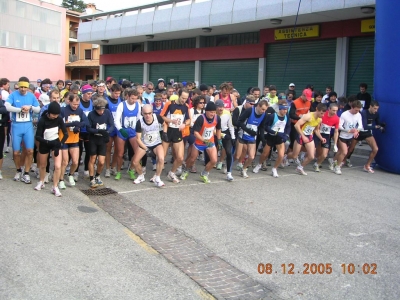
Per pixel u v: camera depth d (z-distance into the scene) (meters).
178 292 4.13
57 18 38.34
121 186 7.90
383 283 4.44
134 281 4.30
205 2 17.89
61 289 4.05
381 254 5.16
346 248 5.31
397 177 9.64
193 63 21.28
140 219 6.14
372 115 10.00
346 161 10.75
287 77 17.31
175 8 19.31
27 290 3.99
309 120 9.15
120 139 8.14
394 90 9.77
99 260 4.74
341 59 15.34
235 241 5.43
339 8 13.29
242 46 18.69
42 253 4.82
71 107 7.37
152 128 7.77
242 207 6.84
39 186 7.35
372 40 14.66
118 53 25.66
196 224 5.99
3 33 33.97
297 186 8.39
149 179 8.54
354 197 7.69
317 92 11.38
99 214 6.30
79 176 8.60
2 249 4.85
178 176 8.92
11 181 7.85
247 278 4.47
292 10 14.59
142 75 24.33
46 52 37.66
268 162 10.44
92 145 7.58
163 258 4.89
